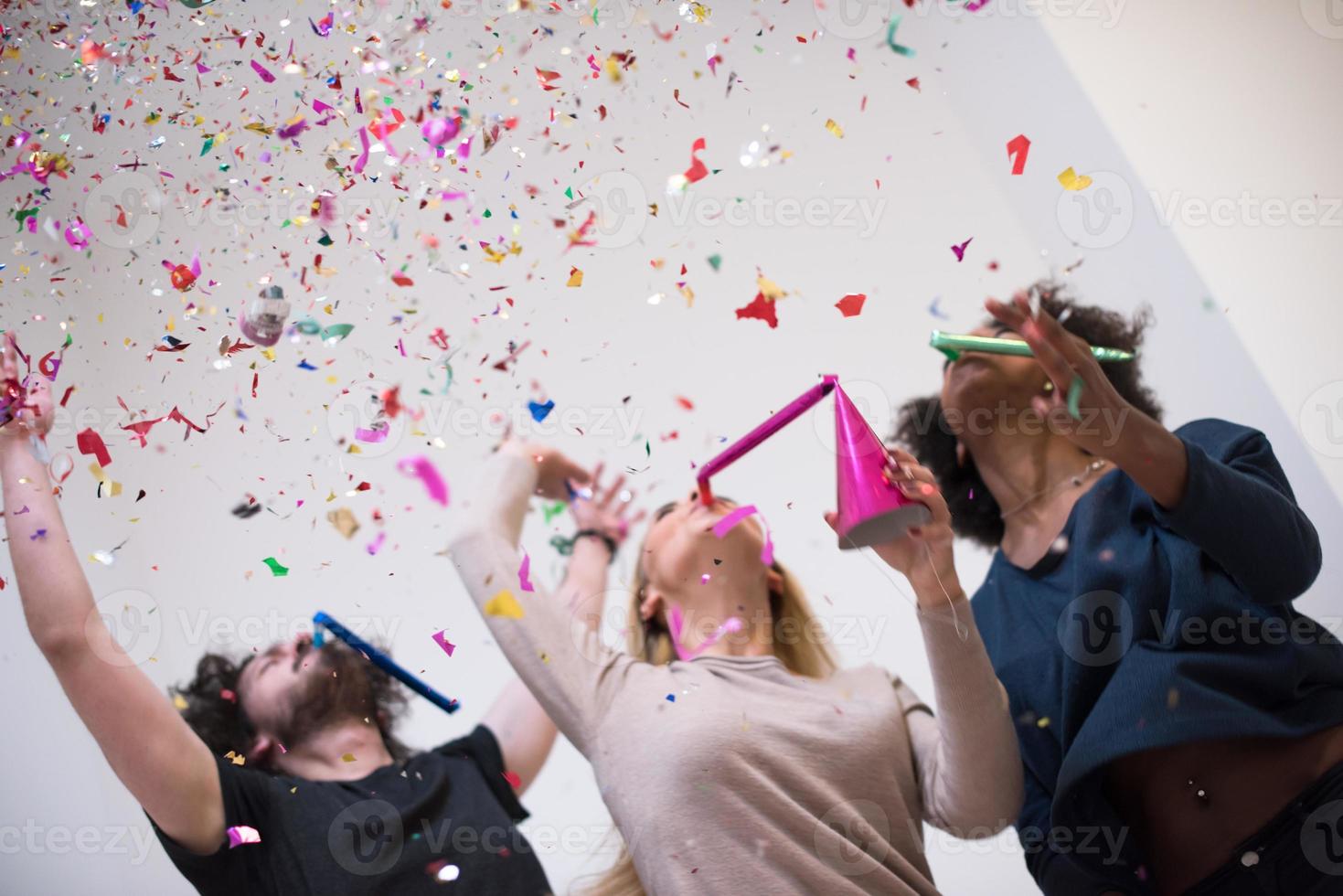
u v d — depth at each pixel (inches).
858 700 56.0
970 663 50.6
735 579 61.0
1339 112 91.0
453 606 76.9
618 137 88.2
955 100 90.3
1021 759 55.6
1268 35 93.4
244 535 78.5
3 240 82.4
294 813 56.1
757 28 91.7
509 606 55.6
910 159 88.8
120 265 83.6
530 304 84.4
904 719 57.2
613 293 85.0
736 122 89.4
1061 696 53.7
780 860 49.0
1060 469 59.7
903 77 90.9
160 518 78.8
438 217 85.2
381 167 84.4
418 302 83.7
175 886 72.7
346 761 59.9
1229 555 49.8
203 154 78.7
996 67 91.3
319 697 63.4
